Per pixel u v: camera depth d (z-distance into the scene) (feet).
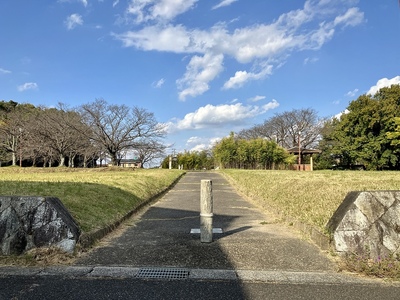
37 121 110.52
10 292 10.68
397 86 103.65
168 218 25.25
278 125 168.76
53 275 12.30
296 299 10.28
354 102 106.42
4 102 144.36
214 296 10.48
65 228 14.73
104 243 17.07
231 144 123.65
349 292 10.84
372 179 40.70
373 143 99.66
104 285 11.37
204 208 17.44
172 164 170.40
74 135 112.78
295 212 22.97
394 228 14.34
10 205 14.67
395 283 11.63
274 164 114.32
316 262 13.99
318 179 43.19
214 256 14.90
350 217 14.78
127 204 27.20
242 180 55.36
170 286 11.32
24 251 14.25
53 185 28.22
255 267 13.43
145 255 15.05
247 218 25.00
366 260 13.48
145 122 126.00
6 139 117.91
